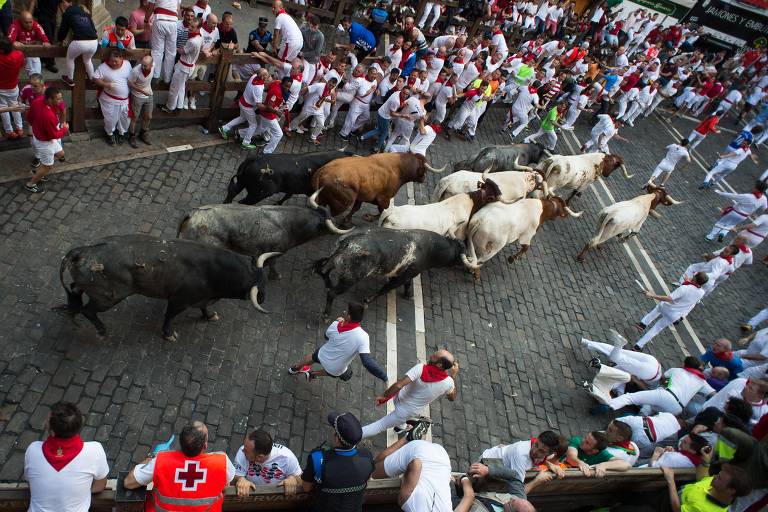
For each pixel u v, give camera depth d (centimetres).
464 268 1102
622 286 1266
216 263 696
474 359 923
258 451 477
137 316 759
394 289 990
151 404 668
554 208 1152
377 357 848
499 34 1856
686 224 1648
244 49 1456
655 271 1373
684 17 2997
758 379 800
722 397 837
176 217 934
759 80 2675
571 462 579
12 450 581
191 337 763
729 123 2639
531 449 559
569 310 1124
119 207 906
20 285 735
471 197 1039
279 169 942
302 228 845
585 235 1402
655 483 595
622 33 2784
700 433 682
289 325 841
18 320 695
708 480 545
